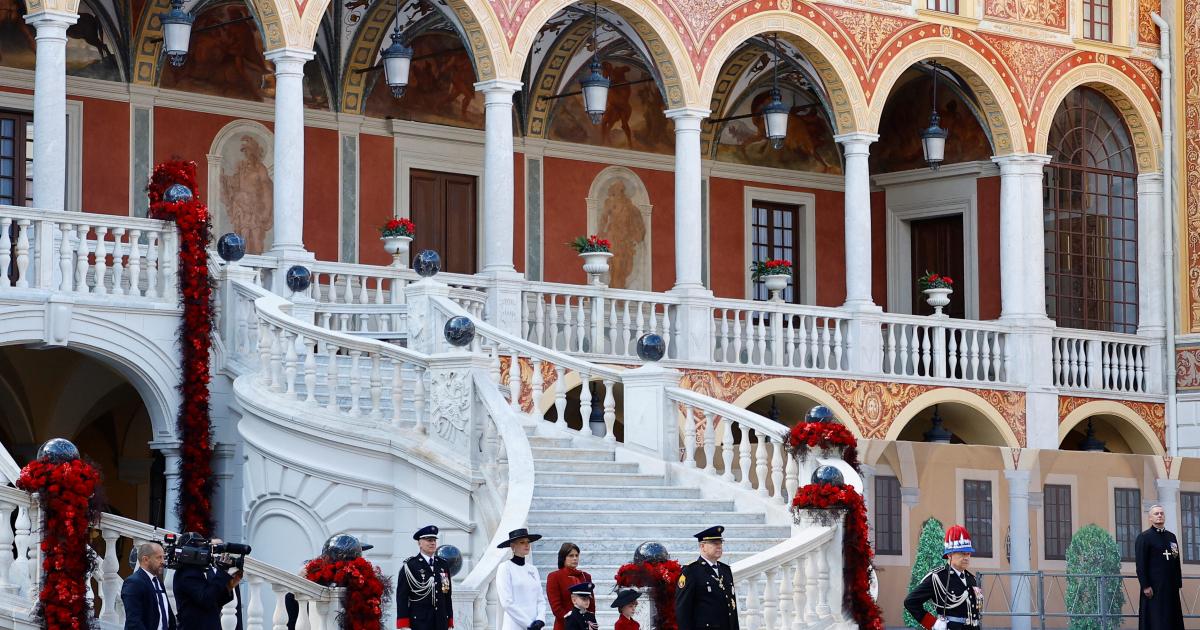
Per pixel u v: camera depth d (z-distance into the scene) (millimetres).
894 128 34156
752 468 23500
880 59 29375
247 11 28469
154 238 21578
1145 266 32375
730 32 27984
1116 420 31938
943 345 29719
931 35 29906
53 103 22312
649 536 19281
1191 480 25797
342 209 29297
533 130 31250
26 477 14711
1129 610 24797
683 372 27031
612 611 17688
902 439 31734
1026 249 30578
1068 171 32188
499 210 25844
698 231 27531
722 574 15000
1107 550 24516
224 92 28359
